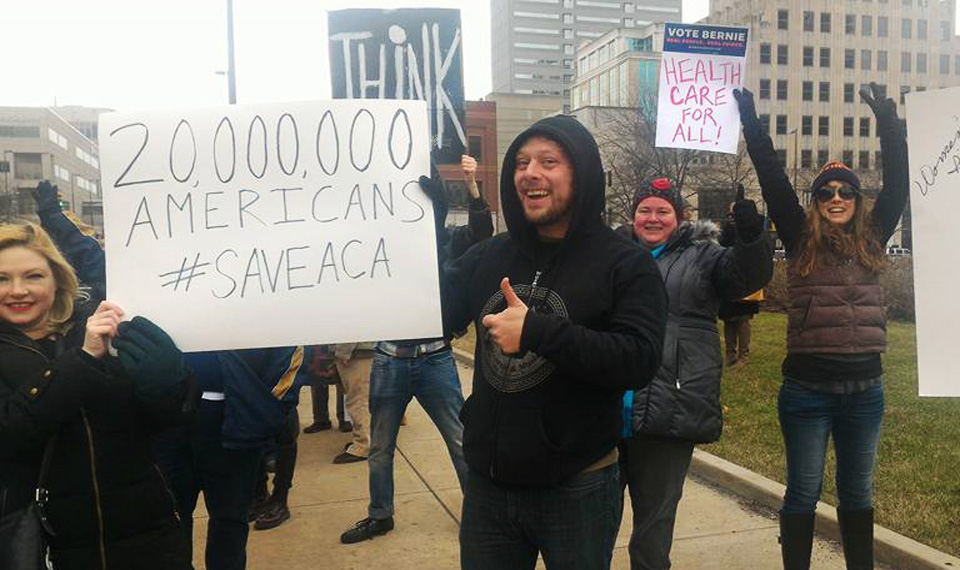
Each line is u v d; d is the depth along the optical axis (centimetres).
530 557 210
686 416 278
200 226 211
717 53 331
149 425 214
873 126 8019
